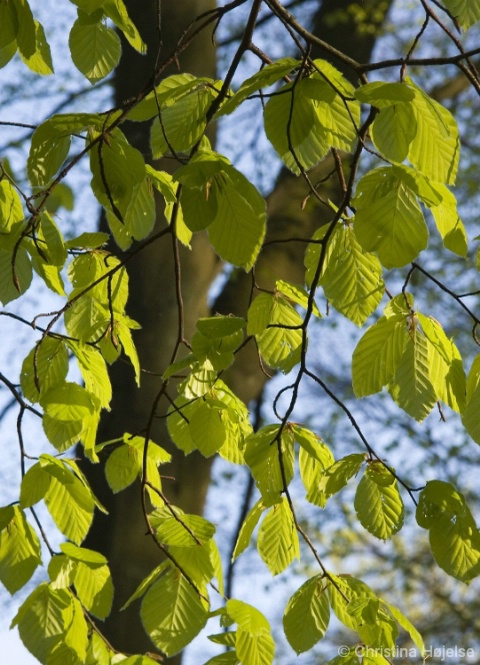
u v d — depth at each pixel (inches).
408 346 85.1
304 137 75.7
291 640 92.2
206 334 81.6
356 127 73.4
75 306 104.8
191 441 108.5
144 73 211.0
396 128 74.8
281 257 245.0
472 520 83.6
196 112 91.6
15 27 79.9
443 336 83.9
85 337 103.8
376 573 462.9
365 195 75.6
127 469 105.3
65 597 91.0
